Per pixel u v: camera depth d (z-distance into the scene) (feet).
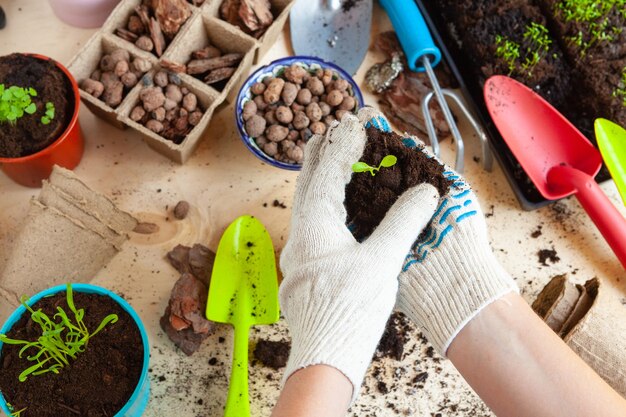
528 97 2.37
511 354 1.78
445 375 2.23
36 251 2.11
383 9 2.62
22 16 2.46
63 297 1.97
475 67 2.48
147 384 2.05
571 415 1.70
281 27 2.45
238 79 2.35
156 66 2.29
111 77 2.27
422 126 2.46
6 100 2.02
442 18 2.57
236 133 2.43
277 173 2.40
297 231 1.91
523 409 1.74
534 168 2.36
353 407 2.18
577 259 2.37
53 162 2.21
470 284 1.86
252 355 2.19
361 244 1.86
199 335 2.14
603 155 2.28
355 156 1.95
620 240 2.23
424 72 2.53
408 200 1.88
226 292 2.17
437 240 1.92
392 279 1.84
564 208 2.42
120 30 2.31
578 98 2.45
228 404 2.02
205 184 2.37
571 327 2.08
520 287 2.33
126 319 1.97
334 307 1.77
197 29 2.32
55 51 2.46
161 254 2.27
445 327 1.85
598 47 2.44
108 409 1.90
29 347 1.91
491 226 2.39
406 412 2.19
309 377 1.69
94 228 2.18
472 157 2.46
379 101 2.51
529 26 2.49
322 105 2.32
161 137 2.22
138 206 2.32
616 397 1.72
